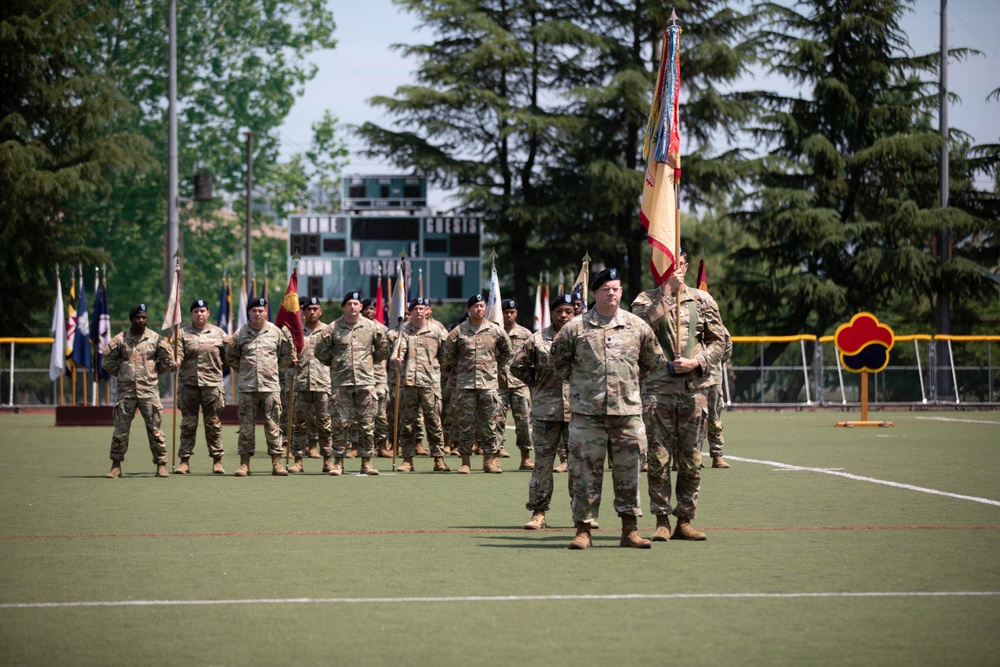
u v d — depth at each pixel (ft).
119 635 26.94
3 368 152.46
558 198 189.16
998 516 46.26
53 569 35.01
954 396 151.12
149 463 72.79
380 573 34.14
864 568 34.63
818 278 175.63
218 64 237.86
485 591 31.50
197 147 236.02
